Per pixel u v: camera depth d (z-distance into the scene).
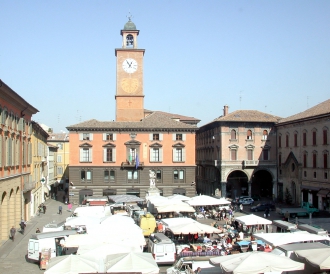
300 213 62.84
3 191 46.81
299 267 26.12
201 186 110.00
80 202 85.94
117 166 86.56
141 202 74.19
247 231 49.62
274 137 90.31
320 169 71.81
